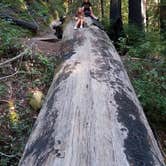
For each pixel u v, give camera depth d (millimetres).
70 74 4902
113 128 3209
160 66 7508
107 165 2641
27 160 3068
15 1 15320
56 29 13438
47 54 8883
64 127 3307
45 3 20922
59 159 2793
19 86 6844
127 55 8656
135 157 2812
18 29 11555
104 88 4223
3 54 7668
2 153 4691
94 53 5977
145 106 6855
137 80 6984
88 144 2930
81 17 8727
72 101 3900
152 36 9398
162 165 2920
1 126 5598
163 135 6766
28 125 5742
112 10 13672
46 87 7160
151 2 19875
